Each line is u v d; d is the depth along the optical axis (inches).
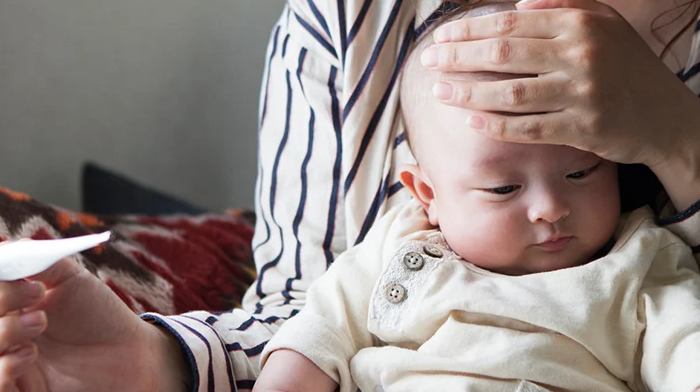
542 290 29.2
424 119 32.1
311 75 39.9
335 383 30.8
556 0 28.4
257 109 72.8
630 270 29.2
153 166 72.9
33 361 23.7
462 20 28.3
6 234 39.9
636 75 27.3
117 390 26.1
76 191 71.1
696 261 31.4
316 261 38.9
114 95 70.5
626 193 33.3
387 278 31.6
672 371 27.4
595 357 28.9
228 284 48.2
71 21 68.1
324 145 39.5
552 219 29.0
